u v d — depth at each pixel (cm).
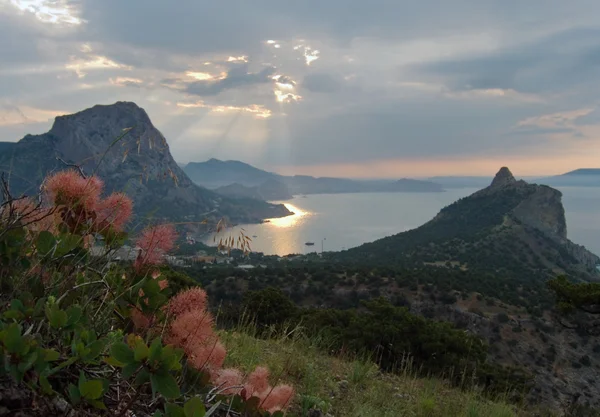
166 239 172
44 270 150
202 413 116
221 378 163
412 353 838
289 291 3309
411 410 440
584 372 2856
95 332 142
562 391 2628
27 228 160
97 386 112
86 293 158
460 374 796
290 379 378
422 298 3600
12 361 104
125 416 129
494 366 965
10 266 144
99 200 171
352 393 414
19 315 121
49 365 119
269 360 394
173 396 116
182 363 154
